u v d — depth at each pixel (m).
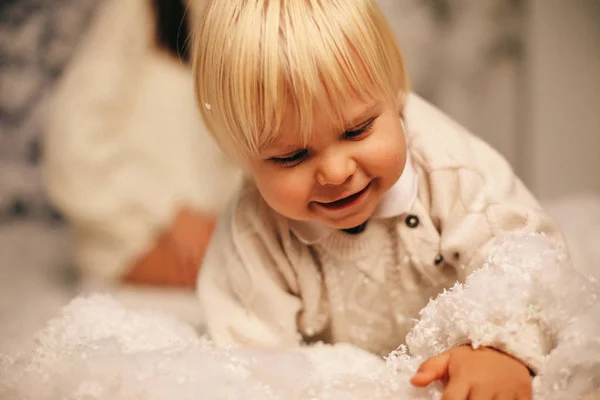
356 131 0.63
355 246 0.76
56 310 0.77
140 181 1.59
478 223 0.71
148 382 0.58
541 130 1.71
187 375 0.59
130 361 0.61
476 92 1.88
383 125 0.64
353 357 0.70
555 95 1.70
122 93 1.64
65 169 1.57
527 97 1.77
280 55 0.60
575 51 1.68
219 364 0.62
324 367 0.67
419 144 0.76
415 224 0.74
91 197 1.55
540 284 0.61
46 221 2.12
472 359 0.58
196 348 0.65
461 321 0.60
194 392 0.57
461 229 0.71
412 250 0.75
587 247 1.06
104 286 1.47
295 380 0.62
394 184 0.71
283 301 0.78
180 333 0.75
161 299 1.35
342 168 0.62
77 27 2.17
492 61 1.86
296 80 0.60
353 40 0.62
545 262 0.62
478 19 1.86
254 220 0.79
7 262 1.73
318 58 0.60
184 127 1.63
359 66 0.62
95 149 1.57
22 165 2.13
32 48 2.15
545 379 0.58
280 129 0.61
